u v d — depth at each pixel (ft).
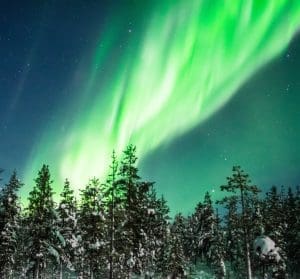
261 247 154.51
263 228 163.32
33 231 144.25
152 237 153.89
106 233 142.61
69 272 203.10
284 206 225.56
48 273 192.44
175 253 181.57
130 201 133.18
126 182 131.44
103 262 145.18
